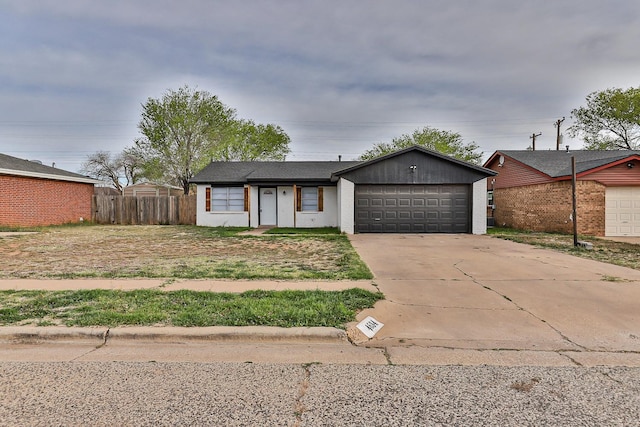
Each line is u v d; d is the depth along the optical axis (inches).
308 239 509.0
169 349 145.7
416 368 127.6
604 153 762.2
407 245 444.8
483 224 591.8
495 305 196.9
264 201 761.0
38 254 367.9
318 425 92.5
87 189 810.2
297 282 242.5
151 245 443.2
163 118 1015.0
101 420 94.4
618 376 120.8
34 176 674.2
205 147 1075.3
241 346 149.3
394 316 179.6
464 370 125.7
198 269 287.4
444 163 599.2
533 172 676.1
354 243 464.8
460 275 269.3
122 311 177.0
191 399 105.8
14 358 136.1
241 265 306.0
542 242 469.4
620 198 568.1
